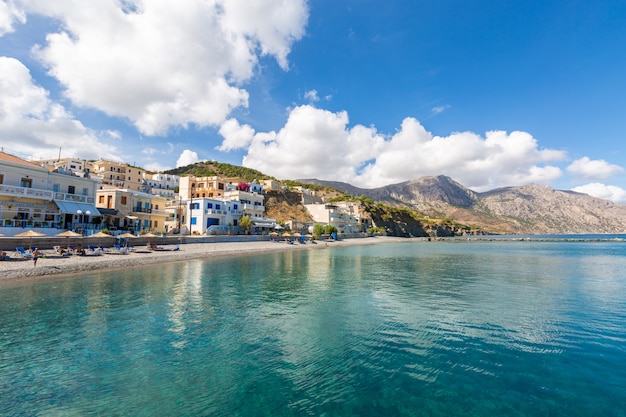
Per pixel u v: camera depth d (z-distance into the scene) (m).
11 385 9.63
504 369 10.80
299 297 21.66
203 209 69.56
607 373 10.51
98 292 21.61
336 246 85.88
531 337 13.91
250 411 8.39
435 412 8.34
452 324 15.73
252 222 82.00
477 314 17.58
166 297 20.75
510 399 8.97
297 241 81.31
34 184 39.72
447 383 9.87
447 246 101.19
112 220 50.22
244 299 20.75
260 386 9.67
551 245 112.12
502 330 14.84
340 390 9.46
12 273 25.02
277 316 16.98
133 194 56.41
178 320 15.98
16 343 12.76
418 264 43.44
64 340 13.14
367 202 180.88
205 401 8.87
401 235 183.12
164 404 8.73
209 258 44.44
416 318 16.77
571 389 9.50
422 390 9.45
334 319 16.52
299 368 10.88
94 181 47.22
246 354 12.00
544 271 36.38
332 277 30.73
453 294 22.89
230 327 15.07
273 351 12.29
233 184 109.69
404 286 26.11
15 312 16.72
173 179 139.25
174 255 41.47
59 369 10.66
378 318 16.77
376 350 12.43
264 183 136.00
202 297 20.98
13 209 37.12
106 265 32.34
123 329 14.55
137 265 34.91
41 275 26.78
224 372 10.55
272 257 50.25
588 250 80.25
